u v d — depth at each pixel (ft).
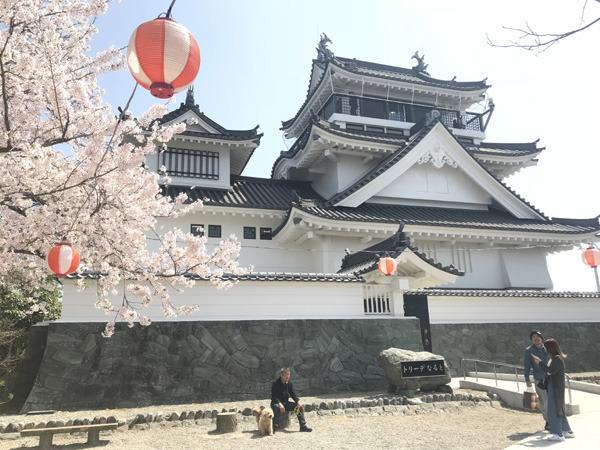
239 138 66.44
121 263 27.78
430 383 36.78
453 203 73.56
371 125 81.92
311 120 65.98
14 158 23.26
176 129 28.50
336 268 59.57
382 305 44.45
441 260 66.44
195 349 36.94
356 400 34.12
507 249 69.62
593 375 50.65
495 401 37.04
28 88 25.08
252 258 62.13
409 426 30.07
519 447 23.12
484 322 52.60
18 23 23.38
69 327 34.65
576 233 67.82
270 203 65.10
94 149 24.08
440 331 50.19
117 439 27.12
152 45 17.06
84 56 28.71
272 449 24.71
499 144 86.43
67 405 32.73
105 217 26.37
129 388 34.40
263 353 38.58
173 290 37.81
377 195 68.54
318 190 76.89
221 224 62.28
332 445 25.52
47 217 23.99
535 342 28.73
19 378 34.27
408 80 84.69
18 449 25.26
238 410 31.91
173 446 25.46
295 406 29.78
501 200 73.20
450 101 90.94
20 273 29.35
